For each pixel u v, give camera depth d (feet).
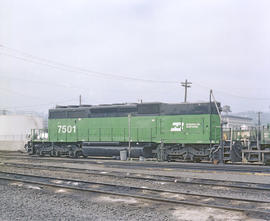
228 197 31.99
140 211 28.02
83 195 35.37
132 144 87.25
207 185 40.68
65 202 31.78
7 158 94.73
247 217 25.64
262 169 57.47
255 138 75.61
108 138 89.92
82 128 95.14
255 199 32.83
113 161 80.89
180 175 50.93
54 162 78.64
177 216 26.40
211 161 76.95
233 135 80.38
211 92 76.23
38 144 106.93
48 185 41.34
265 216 25.72
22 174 52.39
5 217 26.32
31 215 26.99
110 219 25.67
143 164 70.08
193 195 34.06
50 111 103.40
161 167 62.23
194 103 78.54
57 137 100.42
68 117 98.63
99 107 92.89
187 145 79.15
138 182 44.34
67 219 25.72
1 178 48.03
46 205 30.71
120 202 31.73
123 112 88.22
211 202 31.42
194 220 25.20
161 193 35.88
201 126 76.79
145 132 83.97
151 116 83.56
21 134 187.32
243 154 74.33
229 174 51.06
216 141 75.46
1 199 33.63
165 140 81.20
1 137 183.93
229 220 25.07
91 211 28.19
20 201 32.58
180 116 79.77
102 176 50.78
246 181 43.88
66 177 50.62
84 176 51.29
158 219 25.52
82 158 96.58
